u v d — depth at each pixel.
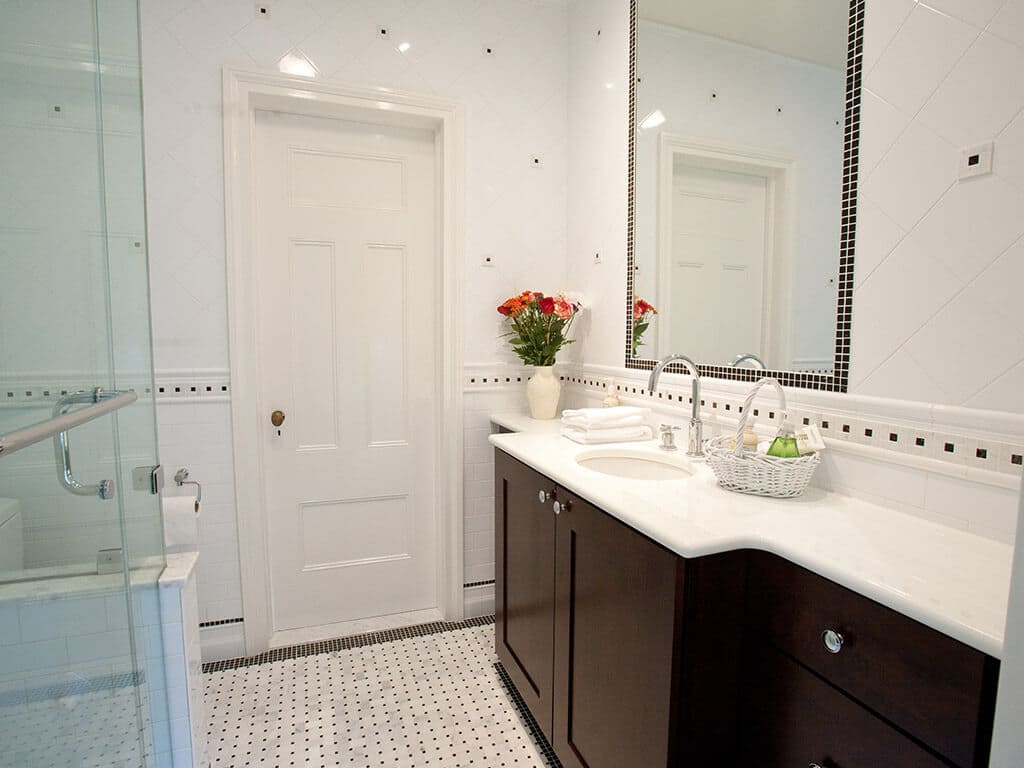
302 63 2.02
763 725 0.98
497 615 1.98
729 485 1.25
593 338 2.25
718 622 0.99
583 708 1.33
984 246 0.95
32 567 0.99
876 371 1.14
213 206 1.96
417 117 2.19
